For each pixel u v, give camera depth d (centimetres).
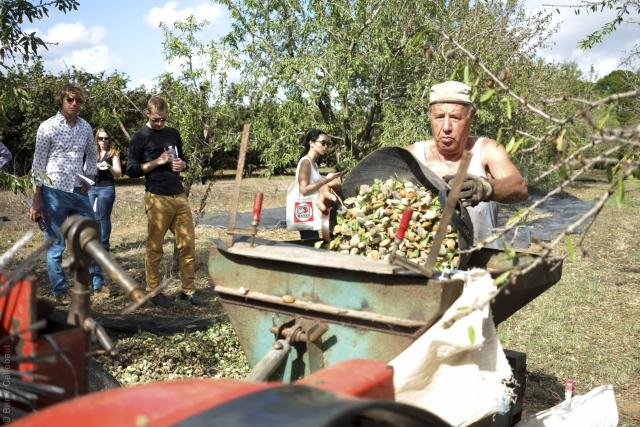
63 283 725
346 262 340
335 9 1163
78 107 698
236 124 1126
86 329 239
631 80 861
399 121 1163
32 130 2075
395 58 1168
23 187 576
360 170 425
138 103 1873
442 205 362
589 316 780
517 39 1327
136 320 657
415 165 396
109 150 955
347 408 172
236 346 599
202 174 1020
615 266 1095
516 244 682
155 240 747
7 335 230
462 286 326
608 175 290
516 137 345
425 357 313
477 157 447
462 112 441
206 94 1036
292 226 705
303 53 1202
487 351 329
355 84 1239
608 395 414
